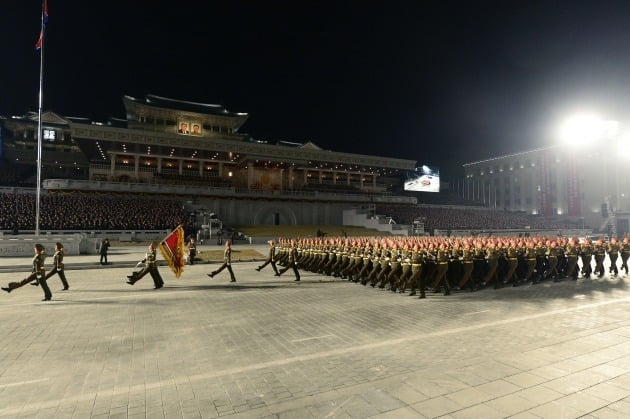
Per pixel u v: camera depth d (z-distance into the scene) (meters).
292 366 5.96
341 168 76.25
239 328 8.30
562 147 81.38
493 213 77.38
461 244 15.47
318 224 65.94
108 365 6.09
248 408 4.54
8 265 20.52
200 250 33.69
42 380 5.48
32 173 61.91
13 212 38.88
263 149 64.62
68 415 4.40
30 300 11.69
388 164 75.31
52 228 37.50
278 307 10.49
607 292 12.70
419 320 8.89
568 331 7.77
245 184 69.88
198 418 4.30
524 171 89.81
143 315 9.61
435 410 4.41
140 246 36.72
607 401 4.61
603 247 16.48
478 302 11.05
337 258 16.45
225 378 5.51
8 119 64.94
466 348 6.72
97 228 39.62
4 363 6.20
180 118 66.88
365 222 62.09
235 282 15.48
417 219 58.69
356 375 5.55
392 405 4.56
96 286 14.59
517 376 5.41
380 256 13.62
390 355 6.41
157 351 6.78
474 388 5.02
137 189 52.06
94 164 59.88
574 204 78.12
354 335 7.68
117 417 4.35
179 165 65.00
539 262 14.95
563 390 4.93
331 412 4.40
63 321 9.00
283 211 63.34
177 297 12.11
